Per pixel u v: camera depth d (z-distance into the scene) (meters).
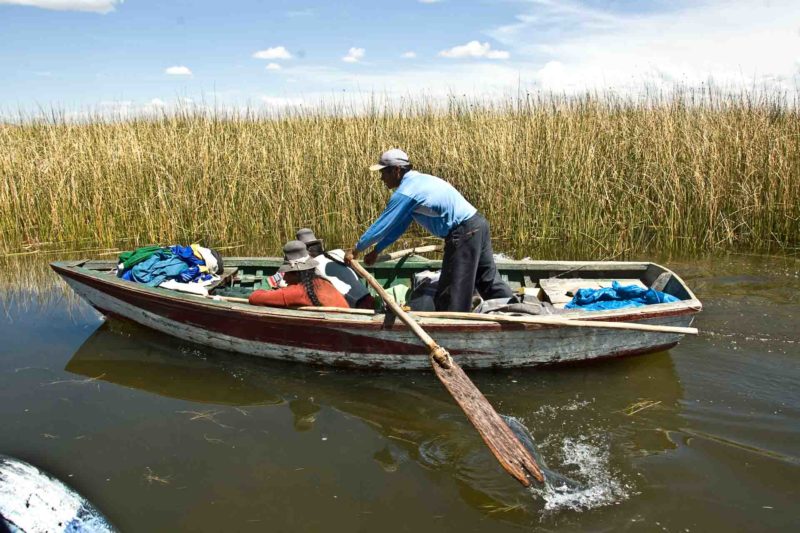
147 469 3.74
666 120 9.41
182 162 10.25
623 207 8.84
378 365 5.09
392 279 6.43
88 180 10.45
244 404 4.58
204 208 10.05
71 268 6.30
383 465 3.75
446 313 4.76
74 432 4.18
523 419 4.23
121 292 5.86
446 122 11.08
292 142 10.63
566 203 8.88
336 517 3.29
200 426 4.25
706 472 3.54
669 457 3.70
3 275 8.34
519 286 6.41
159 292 5.60
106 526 3.21
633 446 3.85
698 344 5.30
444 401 4.61
